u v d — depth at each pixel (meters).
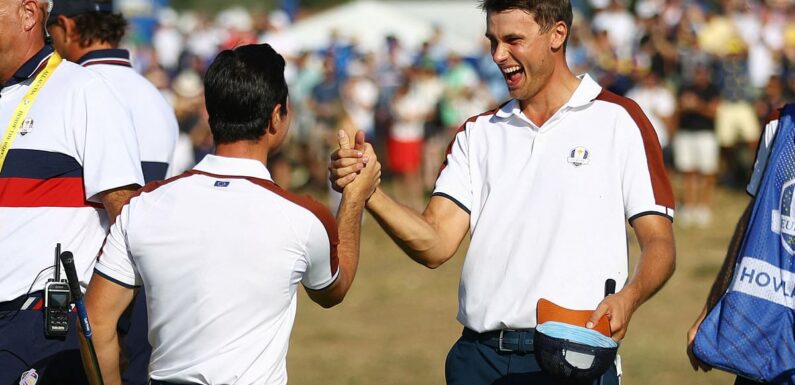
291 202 14.20
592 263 15.88
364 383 31.52
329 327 39.19
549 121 16.34
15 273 17.53
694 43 69.94
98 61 20.14
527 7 15.95
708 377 31.73
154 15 94.94
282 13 104.75
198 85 69.94
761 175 16.94
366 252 54.66
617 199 16.03
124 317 18.36
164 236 14.11
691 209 62.16
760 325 16.27
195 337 14.02
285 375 14.52
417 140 66.06
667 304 42.56
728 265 17.08
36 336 17.62
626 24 80.00
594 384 15.64
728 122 68.44
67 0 19.95
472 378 16.53
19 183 17.62
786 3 76.88
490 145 16.84
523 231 16.17
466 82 72.19
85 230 17.86
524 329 16.05
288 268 14.09
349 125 68.94
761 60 72.50
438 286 46.75
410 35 93.75
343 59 80.31
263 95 14.28
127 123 18.05
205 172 14.41
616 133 16.11
